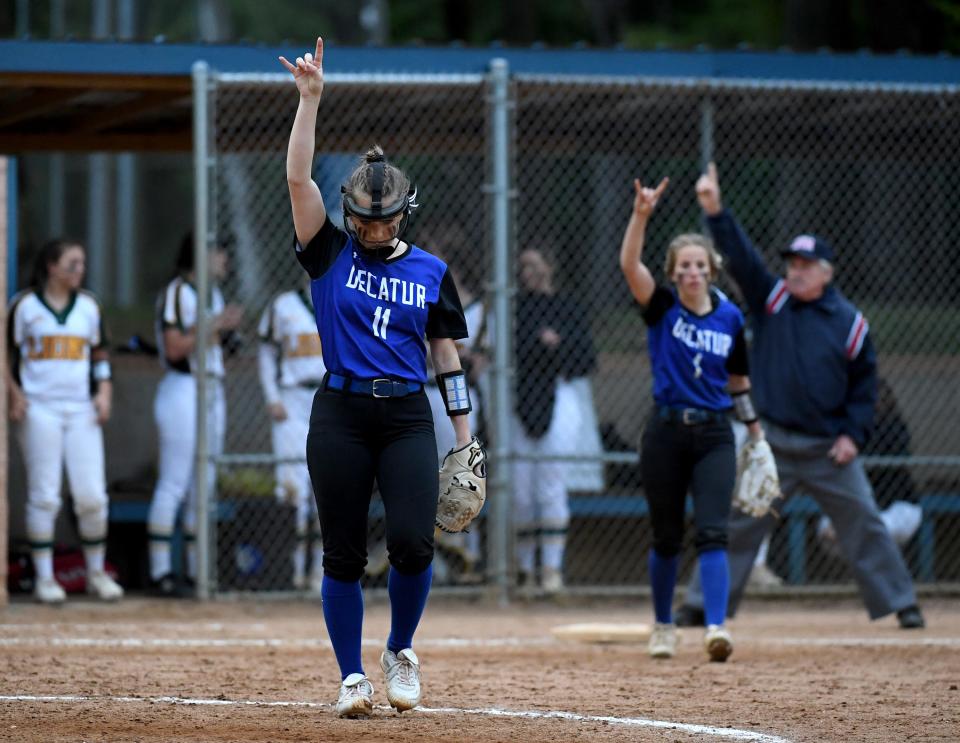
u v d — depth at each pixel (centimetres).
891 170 4816
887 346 4962
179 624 3108
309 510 3634
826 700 2048
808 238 3062
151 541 3650
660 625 2608
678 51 3672
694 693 2120
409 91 3700
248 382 4516
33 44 3422
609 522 4316
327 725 1747
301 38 12862
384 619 3275
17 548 3706
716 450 2483
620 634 2845
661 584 2581
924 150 4303
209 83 3434
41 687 2098
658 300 2488
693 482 2491
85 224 8088
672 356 2475
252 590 3756
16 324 3419
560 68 3631
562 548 3653
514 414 3659
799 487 3091
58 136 4288
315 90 1734
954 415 4672
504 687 2175
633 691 2141
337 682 2211
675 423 2472
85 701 1941
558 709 1944
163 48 3500
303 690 2109
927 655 2659
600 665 2494
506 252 3497
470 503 1806
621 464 4119
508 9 10512
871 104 3931
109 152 4356
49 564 3462
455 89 3688
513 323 3594
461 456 1816
